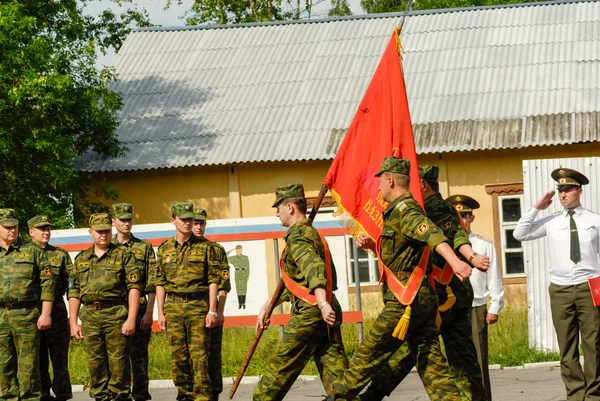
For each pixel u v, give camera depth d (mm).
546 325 13961
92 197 22594
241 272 14859
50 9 21516
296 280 7656
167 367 13875
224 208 22344
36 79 18703
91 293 10148
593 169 13969
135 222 22688
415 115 22000
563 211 9211
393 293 7008
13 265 10266
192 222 10016
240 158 21812
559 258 9094
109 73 21859
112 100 21969
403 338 6898
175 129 23297
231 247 14883
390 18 26281
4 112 19453
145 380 11008
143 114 24078
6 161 19875
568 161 14000
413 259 6977
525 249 14047
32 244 10438
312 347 7586
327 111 23000
